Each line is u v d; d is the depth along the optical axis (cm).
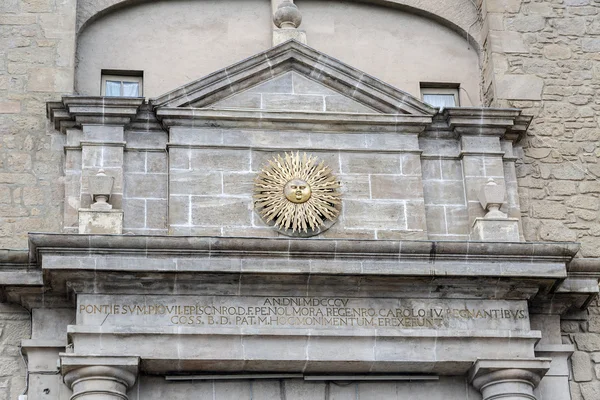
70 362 2244
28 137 2555
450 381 2403
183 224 2448
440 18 2855
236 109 2528
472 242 2373
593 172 2666
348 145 2555
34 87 2608
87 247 2295
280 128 2553
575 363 2478
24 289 2358
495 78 2736
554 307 2481
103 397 2241
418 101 2578
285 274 2334
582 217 2619
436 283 2386
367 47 2820
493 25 2789
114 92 2709
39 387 2323
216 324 2327
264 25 2809
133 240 2298
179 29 2777
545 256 2400
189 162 2502
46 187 2517
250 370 2347
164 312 2327
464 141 2592
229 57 2767
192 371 2336
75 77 2686
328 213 2486
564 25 2812
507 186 2602
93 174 2467
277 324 2342
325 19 2838
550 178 2648
